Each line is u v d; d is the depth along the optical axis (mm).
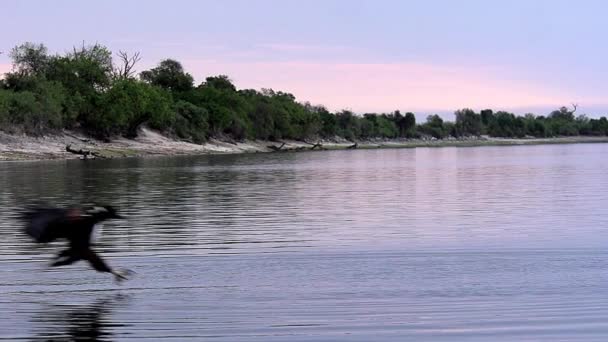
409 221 30391
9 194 43250
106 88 136250
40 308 15945
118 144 122938
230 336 14031
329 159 102875
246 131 157750
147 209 35188
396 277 18797
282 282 18297
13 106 106312
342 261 21031
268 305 16125
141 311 15688
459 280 18391
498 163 87500
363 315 15297
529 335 13867
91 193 44125
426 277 18781
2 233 26625
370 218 31422
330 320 14977
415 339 13711
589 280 18219
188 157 111688
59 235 14438
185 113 142250
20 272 19281
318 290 17453
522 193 44000
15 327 14664
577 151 146125
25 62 132750
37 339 13961
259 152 142625
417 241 24891
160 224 29328
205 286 17875
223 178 58938
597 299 16281
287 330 14344
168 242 24719
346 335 13992
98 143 119250
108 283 18078
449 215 32594
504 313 15320
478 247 23516
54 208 14422
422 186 50250
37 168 74000
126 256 22000
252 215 32562
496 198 40844
